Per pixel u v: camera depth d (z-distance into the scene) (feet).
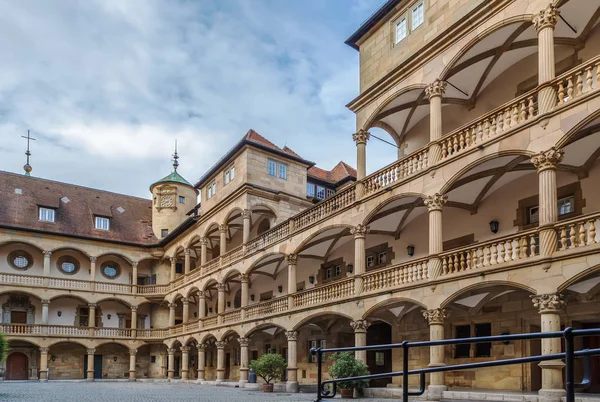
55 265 161.17
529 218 65.77
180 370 171.42
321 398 19.40
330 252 104.68
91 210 174.91
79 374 160.56
